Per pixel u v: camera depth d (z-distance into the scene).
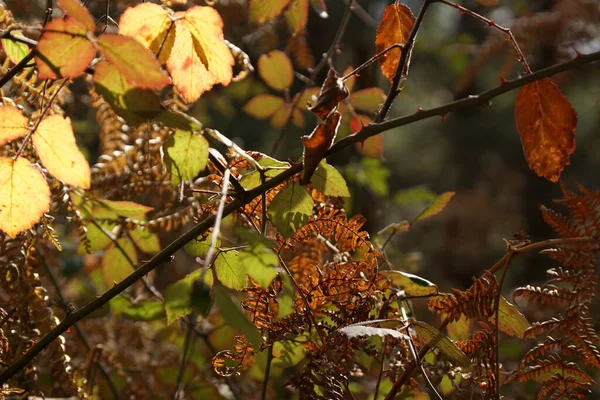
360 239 2.25
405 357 2.24
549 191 10.55
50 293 2.59
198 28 2.19
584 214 2.22
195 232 2.20
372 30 4.83
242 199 2.19
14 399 2.30
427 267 7.82
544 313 2.99
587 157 10.34
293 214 2.20
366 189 3.85
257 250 2.11
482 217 8.45
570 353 2.21
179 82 2.20
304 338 2.24
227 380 2.54
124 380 2.54
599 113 6.39
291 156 5.05
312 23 4.68
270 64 2.59
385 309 2.24
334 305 2.25
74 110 2.65
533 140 2.24
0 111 2.16
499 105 9.54
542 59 4.79
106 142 2.45
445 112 2.20
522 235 2.23
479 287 2.22
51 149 2.17
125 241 2.45
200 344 2.87
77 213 2.36
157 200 2.49
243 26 3.32
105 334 2.65
